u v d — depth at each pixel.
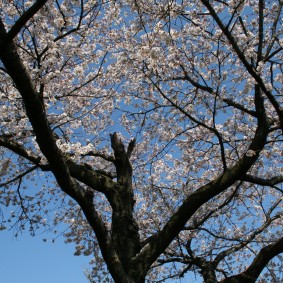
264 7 7.91
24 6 6.26
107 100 8.32
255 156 6.57
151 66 6.51
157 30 6.02
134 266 6.12
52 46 5.96
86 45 7.30
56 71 5.79
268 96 6.44
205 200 6.42
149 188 9.73
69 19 5.90
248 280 6.32
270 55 6.95
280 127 6.98
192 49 7.99
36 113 4.98
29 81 4.80
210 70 7.69
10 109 6.50
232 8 6.27
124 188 7.11
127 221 6.70
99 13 6.87
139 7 6.38
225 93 7.30
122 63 7.64
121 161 7.48
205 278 7.39
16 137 6.62
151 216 9.42
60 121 7.30
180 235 9.20
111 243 6.01
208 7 5.84
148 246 6.34
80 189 5.86
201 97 8.07
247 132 9.27
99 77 8.37
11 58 4.58
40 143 5.26
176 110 8.75
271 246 6.56
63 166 5.56
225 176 6.52
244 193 9.76
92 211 5.88
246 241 7.64
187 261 8.02
